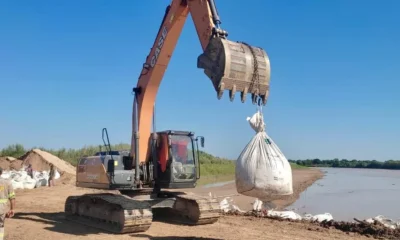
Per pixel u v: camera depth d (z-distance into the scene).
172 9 10.48
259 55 8.41
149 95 11.27
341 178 53.09
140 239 9.44
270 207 13.73
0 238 7.08
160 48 10.79
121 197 10.70
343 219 15.70
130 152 11.48
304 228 10.95
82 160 12.38
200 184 30.95
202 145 11.66
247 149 10.48
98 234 9.98
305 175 56.78
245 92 8.18
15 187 21.39
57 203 16.53
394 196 25.53
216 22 8.74
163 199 11.37
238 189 10.41
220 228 10.83
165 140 11.20
